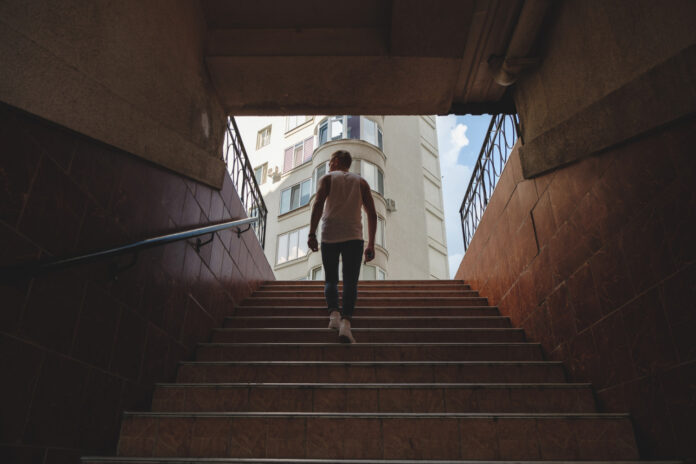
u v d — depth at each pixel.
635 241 2.13
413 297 5.36
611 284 2.34
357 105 4.18
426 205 21.62
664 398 1.91
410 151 21.42
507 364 2.87
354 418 2.15
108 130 2.12
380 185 15.61
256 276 5.78
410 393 2.50
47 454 1.67
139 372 2.42
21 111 1.57
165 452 2.08
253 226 5.66
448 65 3.74
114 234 2.20
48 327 1.71
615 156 2.32
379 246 14.41
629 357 2.17
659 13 1.99
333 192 3.41
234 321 4.05
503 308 4.34
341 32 3.75
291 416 2.15
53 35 1.78
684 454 1.78
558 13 3.13
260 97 4.04
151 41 2.72
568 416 2.13
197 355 3.23
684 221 1.79
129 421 2.13
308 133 18.31
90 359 1.98
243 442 2.10
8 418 1.48
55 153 1.76
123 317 2.28
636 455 2.04
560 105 3.06
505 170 4.30
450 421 2.14
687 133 1.80
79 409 1.88
